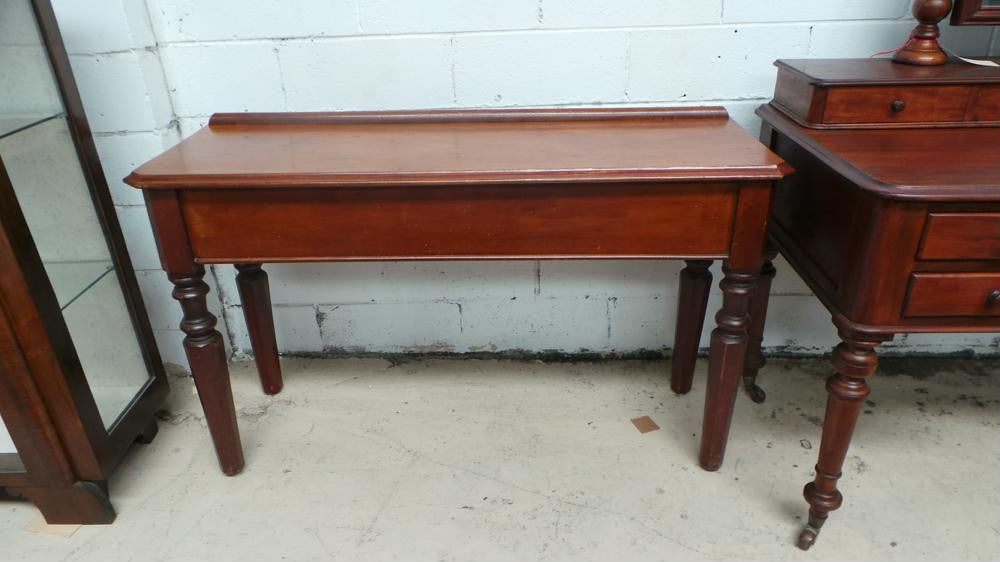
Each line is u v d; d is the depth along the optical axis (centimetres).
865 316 101
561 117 140
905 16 143
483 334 179
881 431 151
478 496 135
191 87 152
